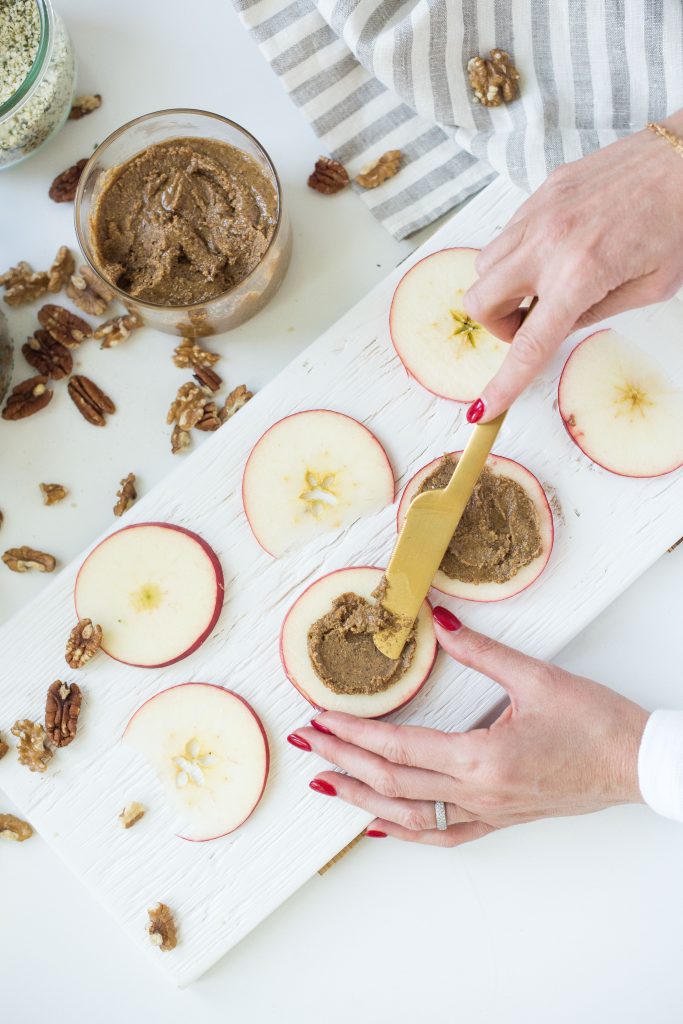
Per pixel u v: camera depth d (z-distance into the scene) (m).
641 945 0.80
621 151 0.68
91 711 0.77
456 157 0.80
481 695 0.76
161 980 0.80
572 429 0.76
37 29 0.77
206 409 0.80
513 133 0.77
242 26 0.81
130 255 0.77
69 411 0.81
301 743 0.75
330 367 0.77
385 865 0.80
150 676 0.77
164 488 0.77
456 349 0.77
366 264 0.81
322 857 0.76
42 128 0.79
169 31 0.81
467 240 0.78
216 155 0.77
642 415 0.76
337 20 0.76
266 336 0.81
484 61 0.77
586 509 0.76
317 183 0.80
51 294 0.81
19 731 0.77
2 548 0.81
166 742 0.77
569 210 0.67
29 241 0.81
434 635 0.75
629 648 0.79
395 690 0.75
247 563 0.77
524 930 0.80
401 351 0.77
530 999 0.80
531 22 0.76
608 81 0.77
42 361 0.80
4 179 0.81
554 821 0.80
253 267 0.77
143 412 0.81
